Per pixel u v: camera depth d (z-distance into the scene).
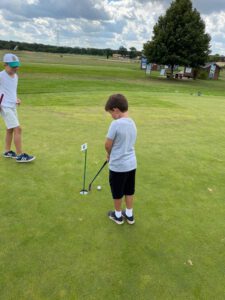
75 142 6.58
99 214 3.76
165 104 12.85
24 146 6.12
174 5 32.75
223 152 6.61
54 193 4.22
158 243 3.28
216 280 2.80
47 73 24.47
